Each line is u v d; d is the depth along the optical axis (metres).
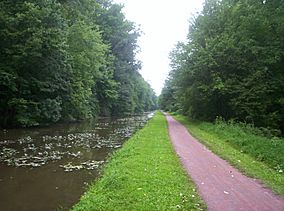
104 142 24.02
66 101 42.72
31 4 30.64
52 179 13.02
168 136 24.30
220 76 34.56
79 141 24.30
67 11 35.97
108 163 15.30
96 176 13.55
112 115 78.94
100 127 38.59
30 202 10.23
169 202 8.55
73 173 14.05
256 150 16.25
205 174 12.01
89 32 47.97
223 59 34.69
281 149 15.66
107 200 8.91
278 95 31.12
